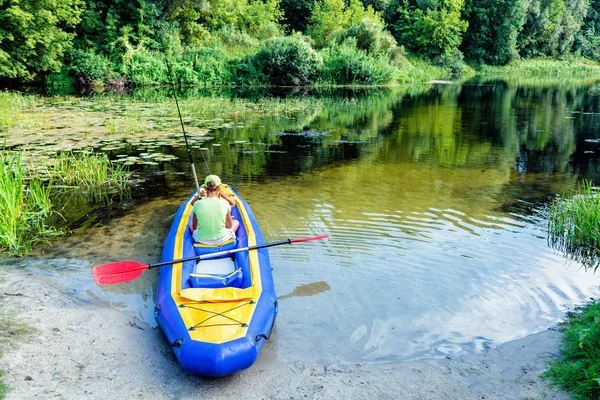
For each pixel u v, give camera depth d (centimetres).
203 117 1554
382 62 3125
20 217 621
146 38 2692
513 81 3675
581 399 326
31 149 1009
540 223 679
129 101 1867
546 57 5466
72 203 727
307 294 483
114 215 682
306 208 718
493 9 4844
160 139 1171
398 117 1714
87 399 331
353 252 577
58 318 424
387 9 4731
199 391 347
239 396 342
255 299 416
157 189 801
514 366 376
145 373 363
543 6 5331
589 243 605
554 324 436
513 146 1223
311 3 4325
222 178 871
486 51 5025
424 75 3559
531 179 909
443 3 4322
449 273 532
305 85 2911
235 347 357
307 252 573
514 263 557
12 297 451
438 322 440
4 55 1981
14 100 1652
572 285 509
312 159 1039
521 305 470
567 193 819
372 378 363
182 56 2753
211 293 412
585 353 365
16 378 342
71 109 1588
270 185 834
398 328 430
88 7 2627
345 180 875
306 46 2844
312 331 422
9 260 532
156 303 428
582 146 1234
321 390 349
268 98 2156
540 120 1677
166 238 577
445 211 719
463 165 1012
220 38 3108
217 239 497
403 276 524
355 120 1625
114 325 421
